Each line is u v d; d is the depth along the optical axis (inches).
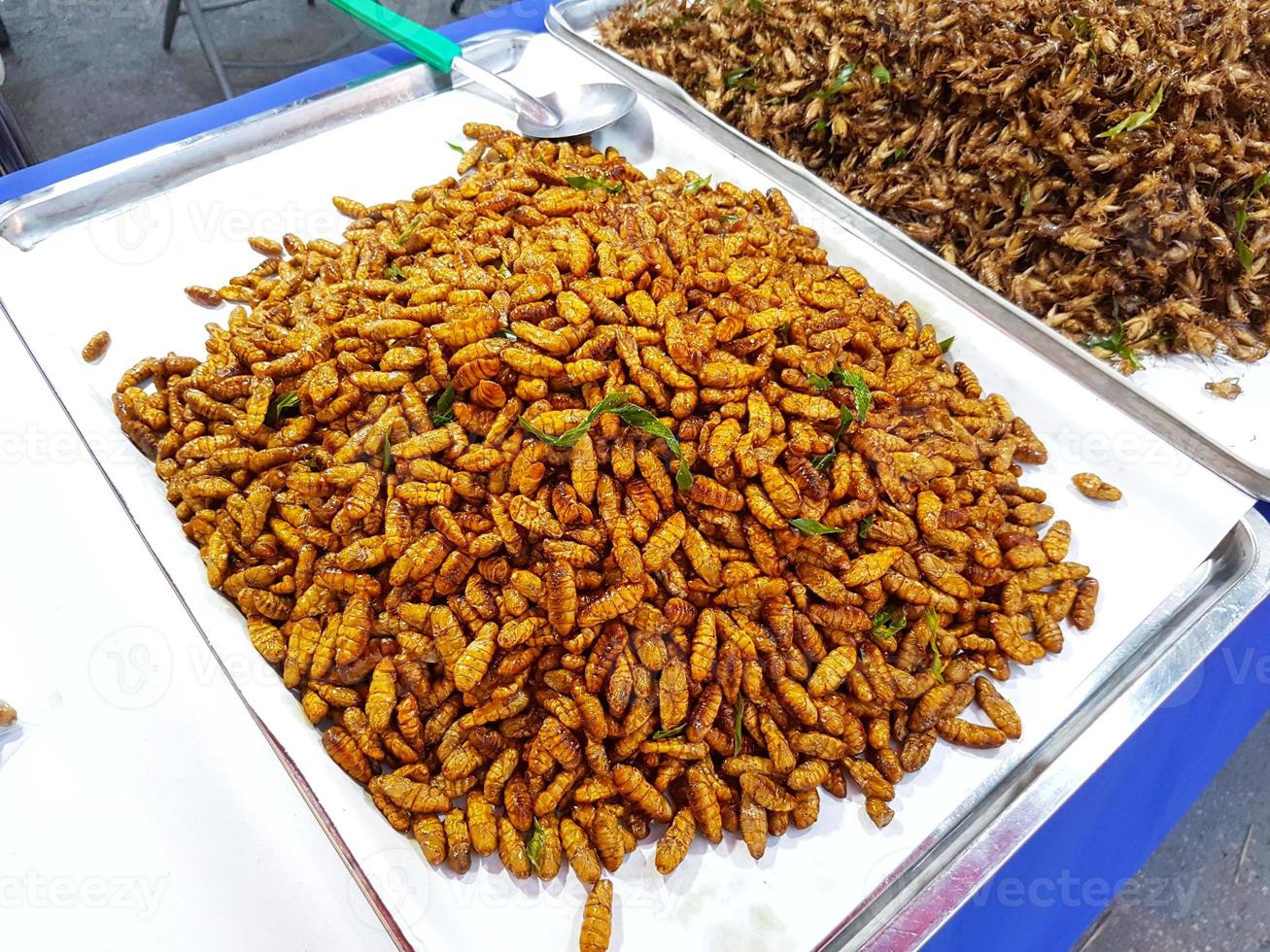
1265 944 24.1
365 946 13.8
